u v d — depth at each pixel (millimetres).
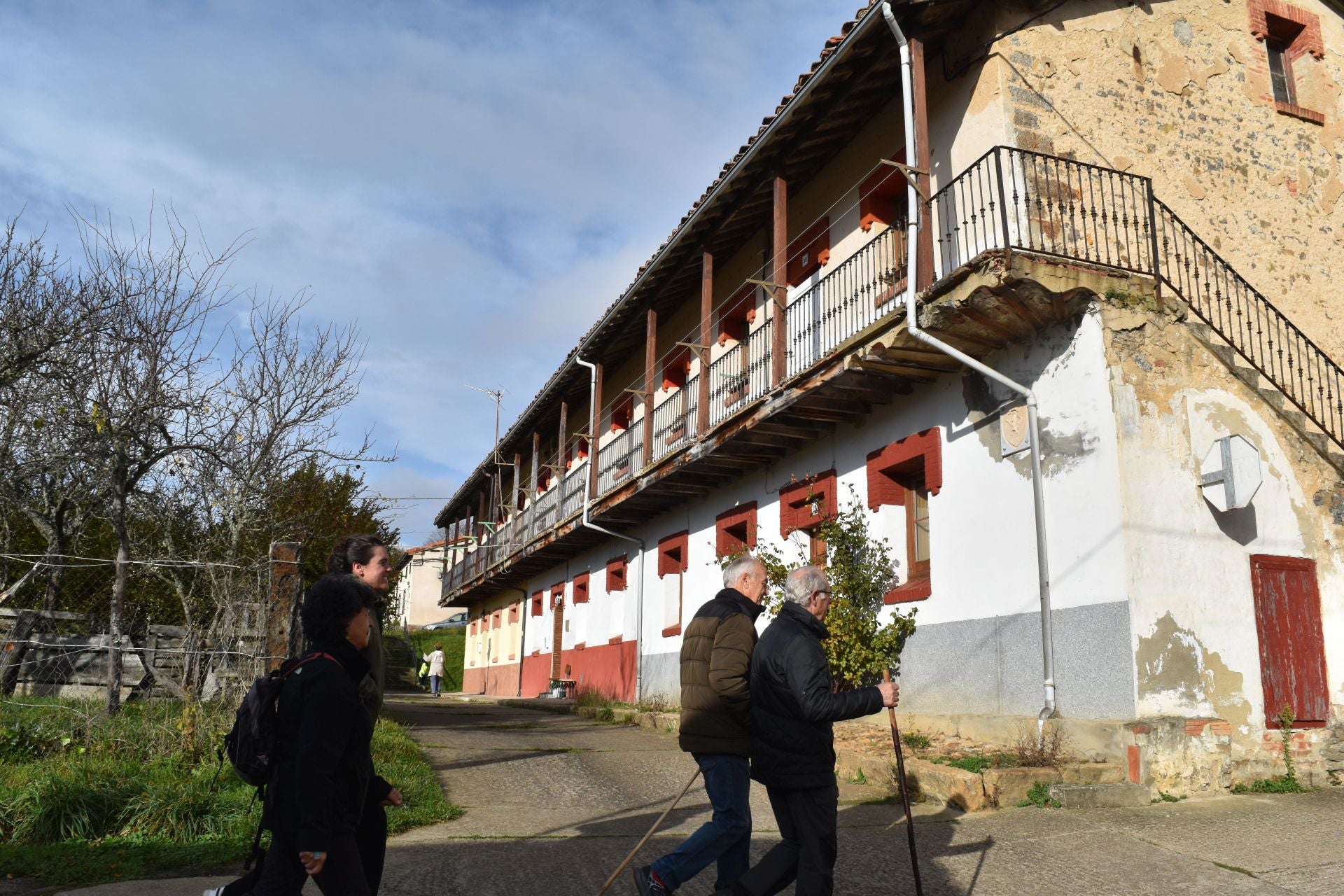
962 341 9852
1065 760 8141
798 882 4234
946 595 10438
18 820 6215
